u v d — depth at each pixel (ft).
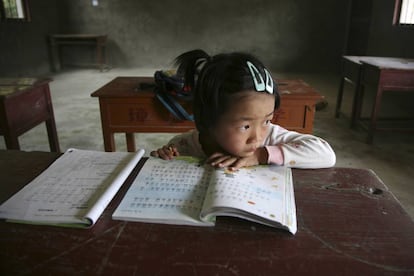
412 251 1.78
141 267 1.66
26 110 6.35
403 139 10.02
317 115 12.56
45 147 9.30
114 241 1.84
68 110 13.04
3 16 18.06
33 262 1.70
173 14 23.38
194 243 1.82
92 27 23.84
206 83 2.18
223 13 23.09
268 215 1.96
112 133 6.88
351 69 11.16
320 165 2.72
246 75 2.10
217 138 2.39
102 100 6.61
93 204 2.10
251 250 1.77
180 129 6.73
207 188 2.31
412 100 13.53
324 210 2.15
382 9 17.24
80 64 23.79
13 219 2.02
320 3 22.22
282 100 6.41
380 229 1.96
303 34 22.91
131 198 2.21
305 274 1.61
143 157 2.86
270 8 22.67
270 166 2.64
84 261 1.70
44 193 2.27
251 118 2.16
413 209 6.22
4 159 2.89
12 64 18.89
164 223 1.98
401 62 10.22
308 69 23.59
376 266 1.67
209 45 23.81
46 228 1.95
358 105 11.01
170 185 2.36
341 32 22.62
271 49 23.47
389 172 7.77
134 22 23.65
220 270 1.64
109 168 2.61
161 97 6.25
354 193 2.36
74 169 2.61
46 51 22.30
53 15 22.95
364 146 9.45
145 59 24.41
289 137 2.97
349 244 1.82
